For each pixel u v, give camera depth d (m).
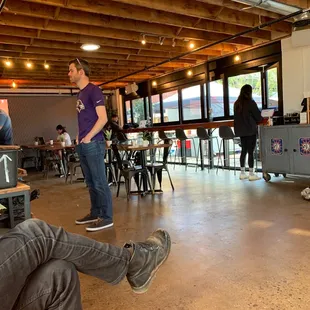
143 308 1.83
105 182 3.39
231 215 3.51
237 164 7.28
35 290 1.09
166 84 9.53
